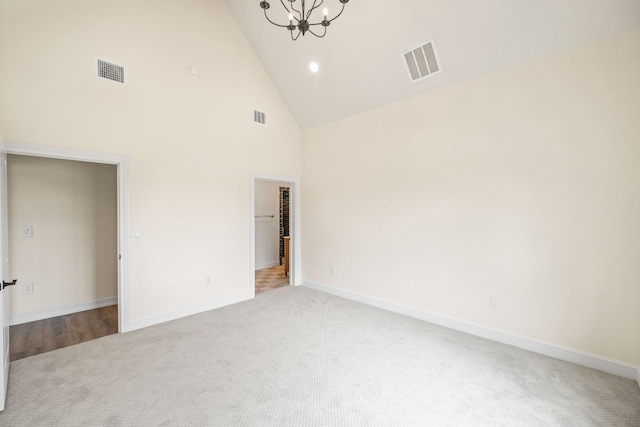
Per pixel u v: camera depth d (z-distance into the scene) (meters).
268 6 2.12
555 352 2.54
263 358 2.53
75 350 2.67
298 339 2.90
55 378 2.22
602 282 2.32
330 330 3.12
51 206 3.54
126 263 3.08
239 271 4.10
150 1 3.22
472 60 2.85
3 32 2.39
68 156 2.72
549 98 2.52
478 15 2.55
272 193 6.62
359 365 2.42
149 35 3.21
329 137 4.48
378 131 3.83
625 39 2.18
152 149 3.25
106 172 3.99
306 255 4.91
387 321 3.37
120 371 2.32
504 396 2.02
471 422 1.78
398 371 2.33
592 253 2.36
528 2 2.32
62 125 2.68
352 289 4.20
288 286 4.93
